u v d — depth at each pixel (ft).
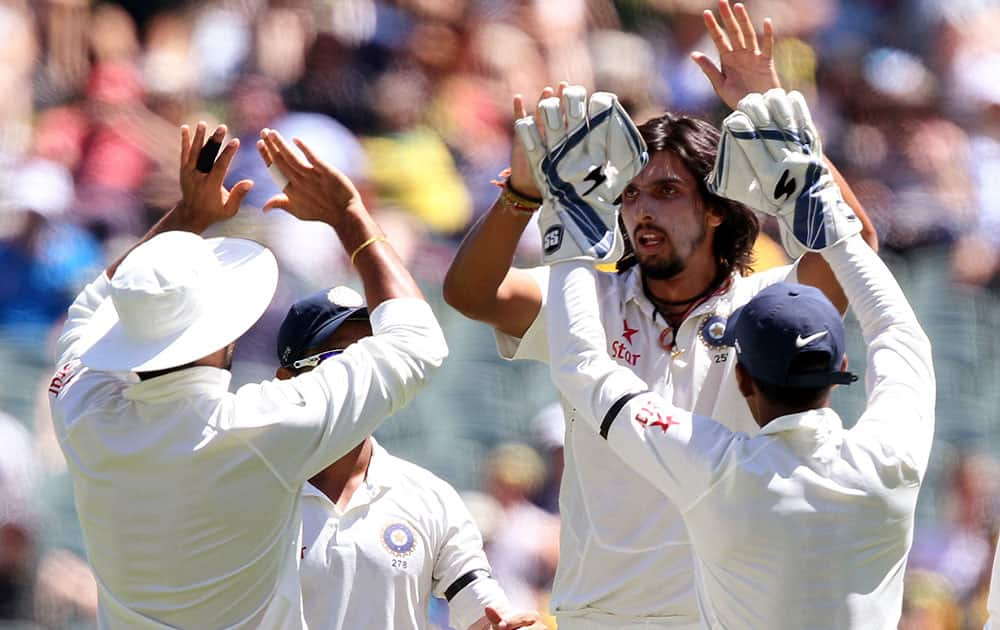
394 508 47.11
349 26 106.52
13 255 90.12
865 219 45.44
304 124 101.30
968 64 121.08
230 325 39.37
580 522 46.52
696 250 46.24
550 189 41.81
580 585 46.52
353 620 45.52
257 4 107.14
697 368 45.91
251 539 39.32
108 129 98.99
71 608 74.90
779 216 41.93
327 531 45.83
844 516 37.65
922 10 124.16
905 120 117.60
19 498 76.07
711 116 115.14
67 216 93.45
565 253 41.24
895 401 39.01
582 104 41.50
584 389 39.88
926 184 112.98
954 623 87.71
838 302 46.62
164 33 107.86
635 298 46.70
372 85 105.81
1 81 98.84
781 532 37.55
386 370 40.32
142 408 39.22
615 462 45.55
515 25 114.52
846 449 38.19
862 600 37.96
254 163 93.35
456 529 48.44
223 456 38.73
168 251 39.29
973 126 118.62
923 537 88.58
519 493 82.74
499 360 84.84
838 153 116.37
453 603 48.01
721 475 37.86
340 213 43.01
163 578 39.27
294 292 86.74
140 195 97.76
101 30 105.91
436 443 82.58
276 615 40.24
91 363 39.19
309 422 39.17
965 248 105.29
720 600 38.81
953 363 92.58
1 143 96.94
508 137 110.22
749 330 38.47
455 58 110.52
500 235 45.52
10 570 74.49
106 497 39.29
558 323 40.70
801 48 120.26
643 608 45.44
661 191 46.16
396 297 42.01
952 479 90.02
